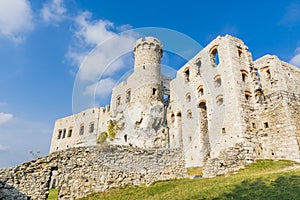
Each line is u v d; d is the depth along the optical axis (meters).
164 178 11.63
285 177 8.54
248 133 15.34
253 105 16.75
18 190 10.18
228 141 16.06
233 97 16.47
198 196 8.11
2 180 10.13
